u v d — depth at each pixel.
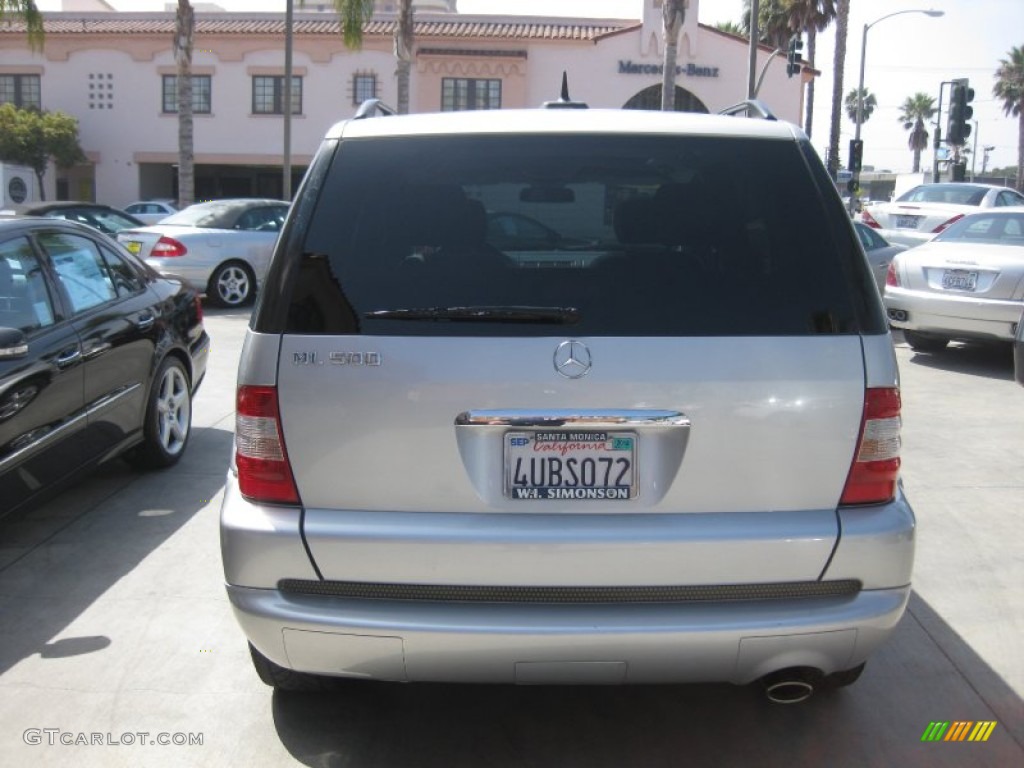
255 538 2.62
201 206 13.38
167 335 5.82
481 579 2.58
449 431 2.59
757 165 2.82
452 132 2.87
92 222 12.98
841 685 3.26
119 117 33.50
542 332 2.59
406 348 2.59
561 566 2.57
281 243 2.73
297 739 3.16
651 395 2.57
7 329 4.06
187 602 4.12
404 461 2.60
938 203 15.47
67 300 4.93
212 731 3.20
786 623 2.57
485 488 2.61
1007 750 3.12
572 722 3.28
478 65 31.86
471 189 2.80
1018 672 3.60
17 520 4.75
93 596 4.18
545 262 2.68
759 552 2.58
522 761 3.05
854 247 2.72
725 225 2.73
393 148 2.85
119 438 5.28
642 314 2.61
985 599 4.21
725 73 32.06
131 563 4.53
